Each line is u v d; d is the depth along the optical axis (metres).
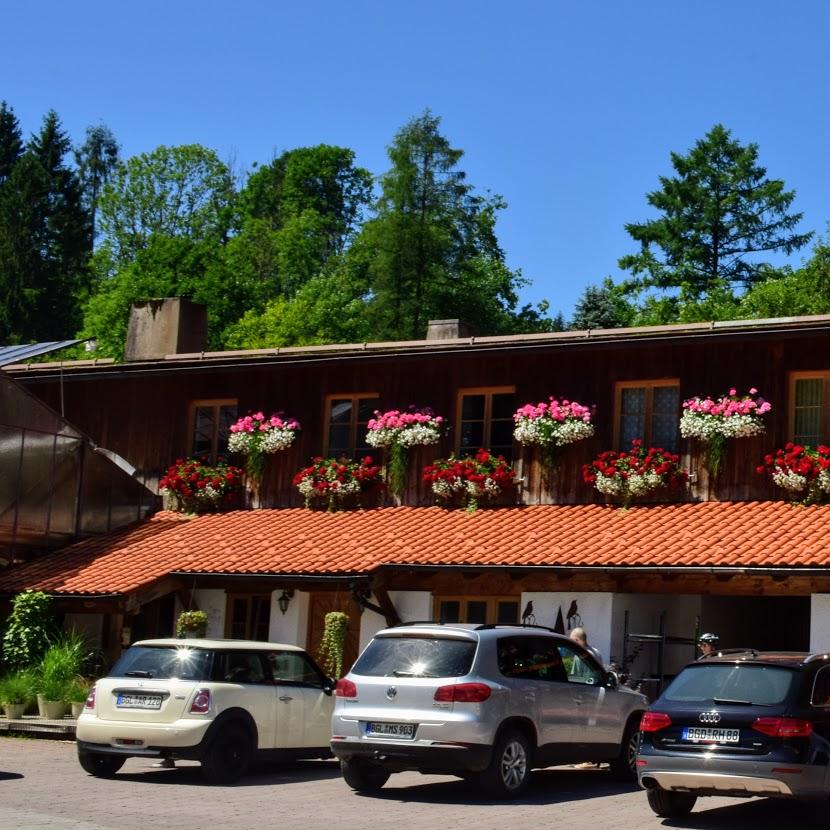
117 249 67.69
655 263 63.12
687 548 20.22
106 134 86.50
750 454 22.23
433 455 25.23
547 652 15.20
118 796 13.83
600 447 23.66
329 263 70.44
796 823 13.06
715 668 13.04
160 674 15.31
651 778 12.83
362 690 14.38
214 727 15.10
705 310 55.41
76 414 29.39
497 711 14.07
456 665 14.12
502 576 22.09
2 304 68.75
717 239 62.47
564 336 23.66
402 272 60.56
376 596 22.73
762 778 12.12
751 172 62.84
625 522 22.08
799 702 12.38
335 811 13.14
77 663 22.88
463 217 61.91
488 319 62.00
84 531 26.83
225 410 27.95
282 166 80.56
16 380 26.62
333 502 25.73
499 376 24.86
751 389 22.39
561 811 13.43
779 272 60.09
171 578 23.83
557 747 14.88
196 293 60.38
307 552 23.39
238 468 27.25
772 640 26.00
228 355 27.11
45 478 26.11
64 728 20.50
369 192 77.12
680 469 22.75
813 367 22.00
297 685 16.36
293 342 57.69
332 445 26.55
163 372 27.89
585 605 21.23
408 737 13.98
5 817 11.94
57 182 74.31
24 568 25.28
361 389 26.28
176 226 67.81
